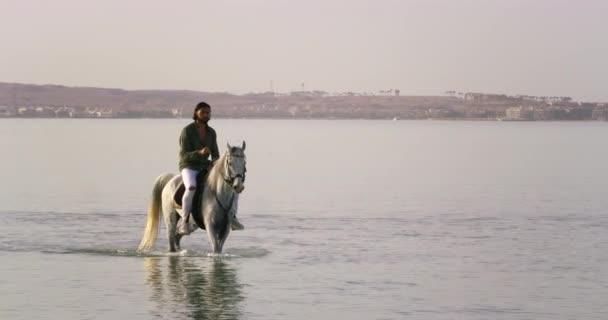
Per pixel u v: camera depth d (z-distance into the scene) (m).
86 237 23.64
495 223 27.84
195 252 20.97
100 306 15.35
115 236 23.89
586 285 17.62
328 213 30.53
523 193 40.16
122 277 17.89
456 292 16.84
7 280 17.59
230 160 18.77
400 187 43.31
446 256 21.02
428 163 68.25
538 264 20.02
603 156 81.38
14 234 24.12
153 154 77.00
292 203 34.25
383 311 15.21
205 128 19.67
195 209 19.53
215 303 15.64
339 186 43.66
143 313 14.84
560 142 130.62
